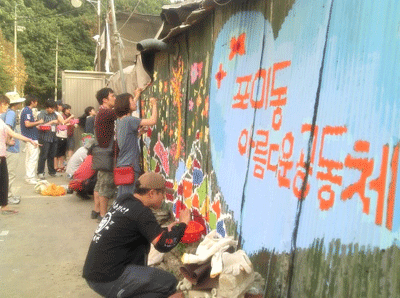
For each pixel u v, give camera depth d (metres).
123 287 3.11
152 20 13.87
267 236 3.29
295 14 3.11
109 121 6.52
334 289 2.46
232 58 4.21
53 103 11.23
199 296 3.11
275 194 3.23
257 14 3.71
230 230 4.06
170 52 6.08
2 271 4.80
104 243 3.13
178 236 3.15
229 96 4.26
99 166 6.62
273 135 3.34
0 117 7.82
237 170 3.98
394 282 2.04
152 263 4.58
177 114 6.02
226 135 4.29
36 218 7.07
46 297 4.16
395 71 2.14
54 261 5.11
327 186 2.60
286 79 3.19
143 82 7.50
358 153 2.35
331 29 2.68
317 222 2.66
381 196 2.16
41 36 63.56
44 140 10.82
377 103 2.25
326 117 2.66
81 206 7.98
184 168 5.64
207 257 3.17
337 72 2.60
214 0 3.93
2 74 39.69
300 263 2.81
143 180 3.22
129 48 13.96
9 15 59.16
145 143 7.82
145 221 3.10
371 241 2.21
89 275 3.15
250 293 3.01
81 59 66.56
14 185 9.98
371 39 2.33
